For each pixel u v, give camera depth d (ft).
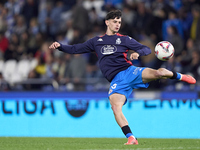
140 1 161.58
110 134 94.53
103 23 157.89
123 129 64.54
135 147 60.39
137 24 152.66
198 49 139.54
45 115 98.58
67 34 160.66
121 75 66.33
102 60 67.97
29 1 182.80
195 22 148.36
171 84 131.34
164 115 92.79
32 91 130.31
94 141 78.89
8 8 190.70
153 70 63.67
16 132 99.76
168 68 133.08
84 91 126.52
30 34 170.19
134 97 126.72
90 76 139.33
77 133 96.53
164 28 147.64
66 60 140.97
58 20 173.78
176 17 150.41
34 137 92.53
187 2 159.22
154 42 142.41
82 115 96.68
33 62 157.99
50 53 151.84
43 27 173.88
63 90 130.00
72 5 177.17
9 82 141.28
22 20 179.63
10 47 168.86
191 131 91.20
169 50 67.77
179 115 92.07
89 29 158.61
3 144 71.10
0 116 100.94
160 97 124.16
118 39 67.77
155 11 157.48
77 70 137.49
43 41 165.48
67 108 97.66
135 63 136.05
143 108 94.07
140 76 64.64
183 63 134.10
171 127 92.22
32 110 99.50
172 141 76.48
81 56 139.03
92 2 171.94
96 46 68.80
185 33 150.61
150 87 127.75
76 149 58.85
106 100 95.91
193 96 120.98
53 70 146.41
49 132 97.91
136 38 141.69
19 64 159.74
